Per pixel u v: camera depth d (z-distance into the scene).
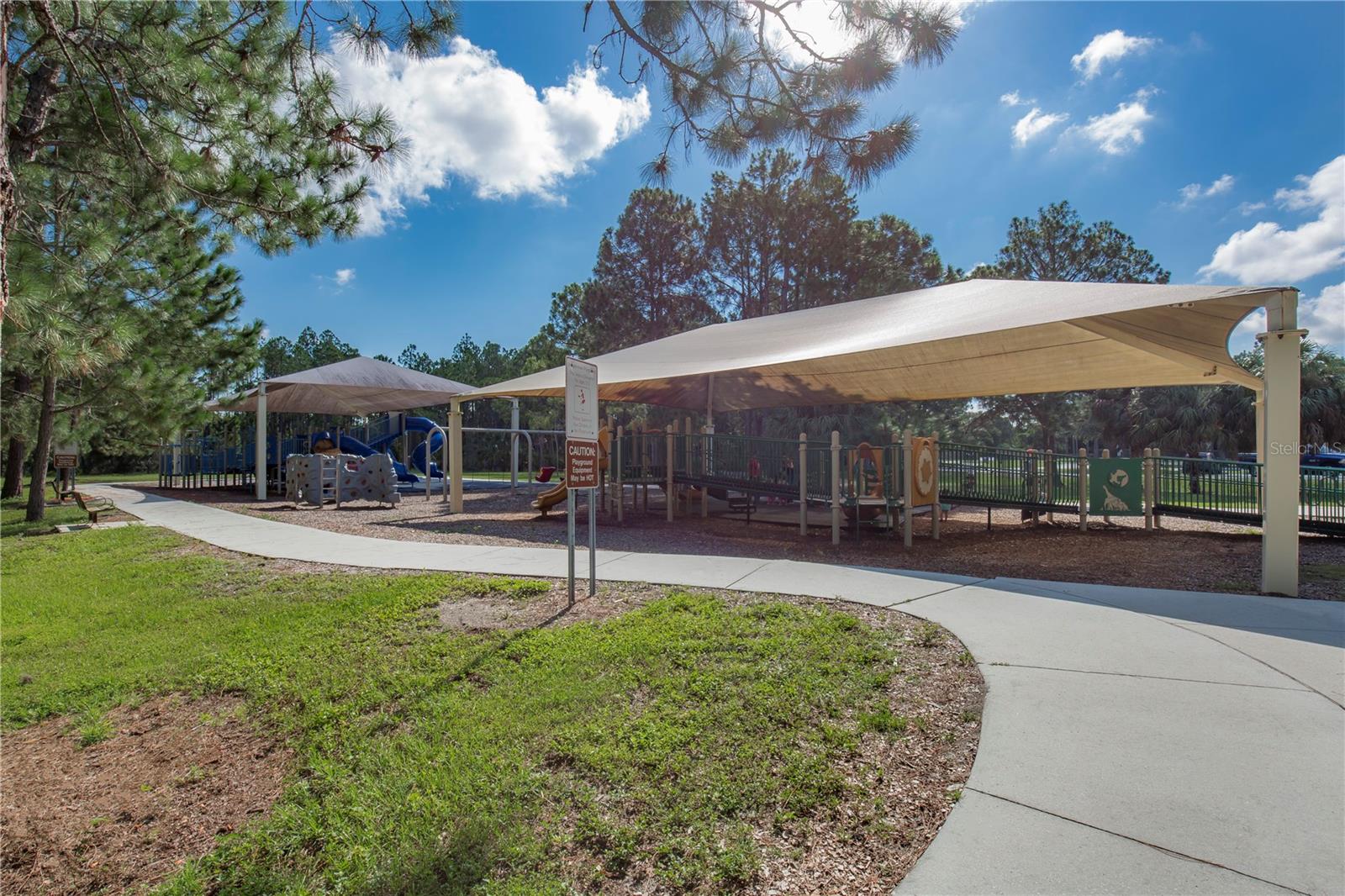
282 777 3.82
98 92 5.79
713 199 29.58
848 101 5.61
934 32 5.04
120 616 6.88
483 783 3.40
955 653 4.80
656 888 2.60
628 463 14.84
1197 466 11.96
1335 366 24.81
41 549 11.02
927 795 3.07
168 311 13.68
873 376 15.02
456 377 57.34
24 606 7.38
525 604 6.61
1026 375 13.98
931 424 29.12
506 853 2.85
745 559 8.95
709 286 31.12
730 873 2.63
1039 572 8.18
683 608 6.21
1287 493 6.65
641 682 4.50
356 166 6.58
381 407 26.45
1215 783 3.01
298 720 4.35
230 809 3.57
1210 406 26.17
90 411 16.33
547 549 10.08
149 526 13.57
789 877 2.60
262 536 11.85
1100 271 29.22
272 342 60.72
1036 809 2.86
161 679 5.21
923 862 2.54
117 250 10.20
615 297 30.70
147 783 3.86
